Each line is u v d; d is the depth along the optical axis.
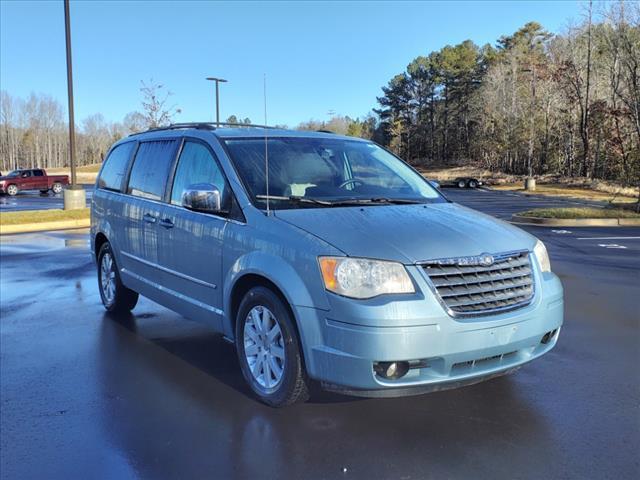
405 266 3.33
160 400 4.12
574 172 57.62
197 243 4.50
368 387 3.27
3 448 3.45
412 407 3.90
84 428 3.70
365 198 4.39
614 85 40.56
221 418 3.80
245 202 4.11
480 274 3.49
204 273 4.44
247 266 3.85
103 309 6.84
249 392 4.23
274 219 3.85
